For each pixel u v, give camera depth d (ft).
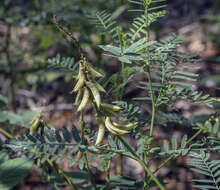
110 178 2.48
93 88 1.85
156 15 2.06
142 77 5.09
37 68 4.26
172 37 2.29
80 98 1.90
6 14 4.28
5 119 2.92
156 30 3.18
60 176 2.53
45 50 5.03
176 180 3.91
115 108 1.86
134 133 2.22
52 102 5.58
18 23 3.84
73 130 2.03
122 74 2.24
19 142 2.05
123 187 2.37
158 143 3.97
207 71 5.67
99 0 3.69
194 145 2.16
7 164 2.33
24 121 2.93
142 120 2.28
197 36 6.97
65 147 2.00
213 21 7.41
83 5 3.66
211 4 8.63
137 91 4.68
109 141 2.10
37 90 5.92
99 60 3.05
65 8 3.49
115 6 3.63
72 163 1.93
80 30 3.47
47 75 5.33
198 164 2.14
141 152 2.19
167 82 2.19
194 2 8.70
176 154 2.12
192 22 7.77
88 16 2.25
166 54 2.18
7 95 5.37
